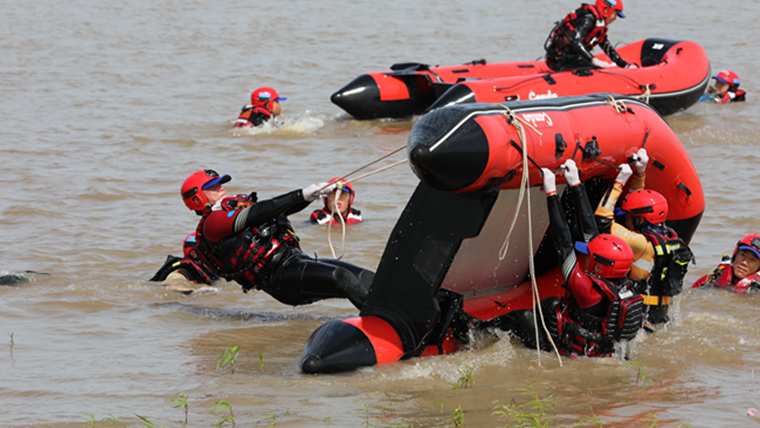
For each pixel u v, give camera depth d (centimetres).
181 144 2311
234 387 821
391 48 4512
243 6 6575
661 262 976
